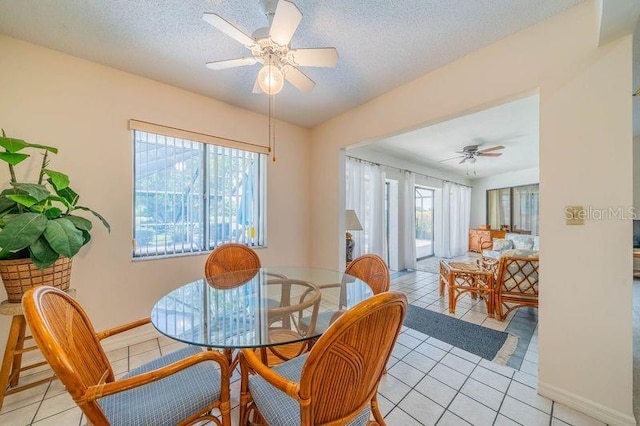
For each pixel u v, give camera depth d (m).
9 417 1.44
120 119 2.18
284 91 2.53
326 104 2.82
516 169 6.61
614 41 1.37
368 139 2.76
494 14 1.56
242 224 2.96
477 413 1.49
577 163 1.48
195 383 1.10
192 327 1.26
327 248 3.32
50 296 0.90
